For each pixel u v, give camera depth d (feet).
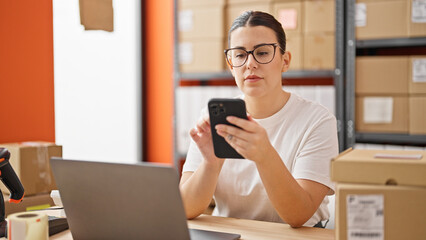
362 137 9.36
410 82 8.87
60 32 10.64
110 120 12.05
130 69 12.57
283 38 4.72
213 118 3.59
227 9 10.28
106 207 3.19
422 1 8.79
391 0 9.02
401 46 10.21
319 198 4.38
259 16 4.56
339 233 3.06
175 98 10.88
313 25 9.53
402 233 2.96
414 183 2.94
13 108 6.75
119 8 12.16
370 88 9.21
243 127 3.48
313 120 4.76
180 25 10.72
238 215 4.99
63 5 10.68
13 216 3.44
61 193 3.37
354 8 9.29
